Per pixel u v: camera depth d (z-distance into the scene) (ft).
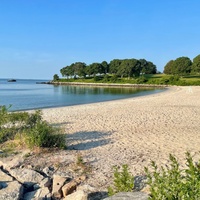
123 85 346.33
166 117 55.83
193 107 73.10
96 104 94.02
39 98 151.74
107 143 34.76
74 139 37.06
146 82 343.05
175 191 11.87
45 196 19.39
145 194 14.20
